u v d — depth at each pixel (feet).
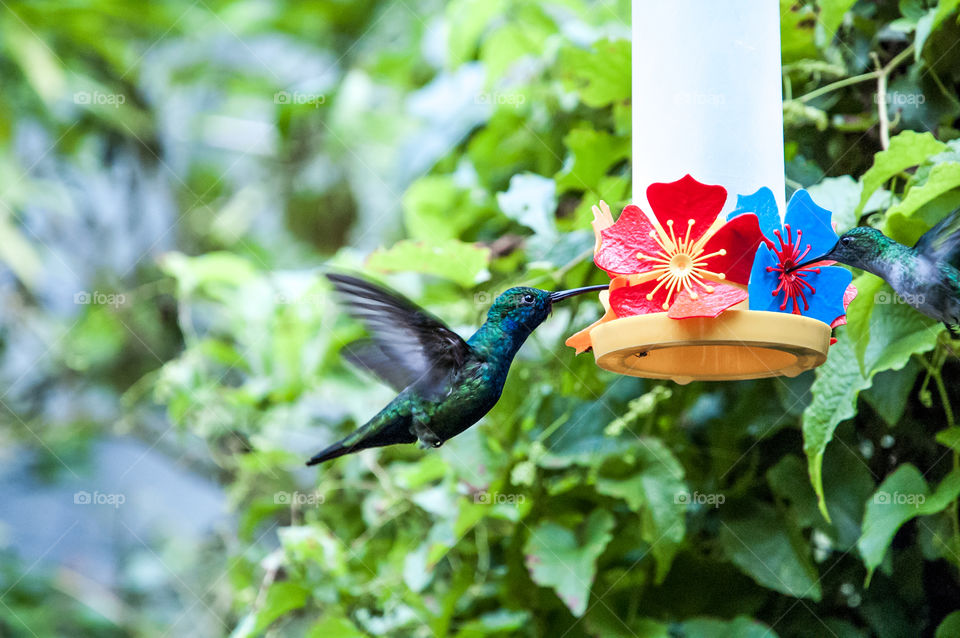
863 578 12.55
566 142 13.87
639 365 10.30
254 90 25.02
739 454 12.96
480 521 13.78
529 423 13.34
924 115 12.36
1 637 21.01
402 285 15.48
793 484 12.34
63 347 21.84
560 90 15.81
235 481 17.81
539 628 13.25
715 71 10.94
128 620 21.84
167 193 23.38
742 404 13.00
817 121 12.51
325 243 21.91
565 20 16.29
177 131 23.93
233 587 16.11
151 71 23.85
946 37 12.11
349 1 23.68
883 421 12.61
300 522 16.03
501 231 16.33
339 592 13.92
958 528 11.57
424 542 14.19
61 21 21.89
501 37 16.34
